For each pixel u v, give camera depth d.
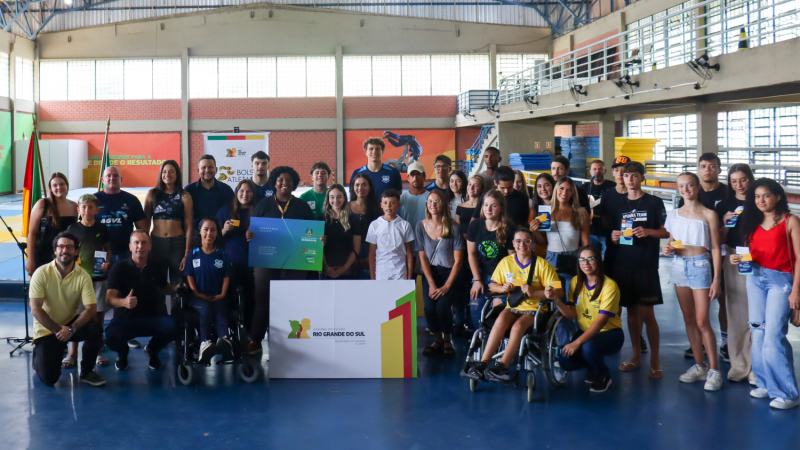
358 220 5.91
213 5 29.61
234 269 5.75
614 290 4.68
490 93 26.09
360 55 29.45
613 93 13.95
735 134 18.91
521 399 4.60
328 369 5.14
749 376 4.88
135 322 5.16
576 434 3.94
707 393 4.67
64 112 29.27
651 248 5.05
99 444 3.81
